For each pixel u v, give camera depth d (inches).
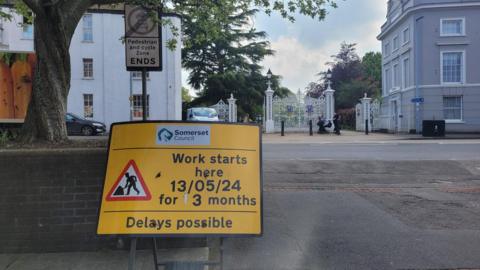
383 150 704.4
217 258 225.8
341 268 212.4
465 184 434.9
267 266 215.9
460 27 1264.8
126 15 324.5
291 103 1380.4
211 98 1959.9
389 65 1563.7
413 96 1302.9
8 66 444.5
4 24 1339.8
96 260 218.8
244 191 174.1
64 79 265.7
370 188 408.8
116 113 1418.6
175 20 1332.4
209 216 170.7
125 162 175.9
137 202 171.5
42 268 209.5
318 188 407.8
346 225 282.2
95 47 1413.6
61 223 228.7
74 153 228.4
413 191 393.7
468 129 1258.6
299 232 268.1
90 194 229.3
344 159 583.5
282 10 367.6
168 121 178.5
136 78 1421.0
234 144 178.7
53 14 248.8
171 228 168.9
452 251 233.3
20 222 226.8
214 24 421.4
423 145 789.9
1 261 217.8
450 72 1272.1
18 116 445.4
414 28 1293.1
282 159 587.5
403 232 267.0
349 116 1744.6
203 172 175.0
